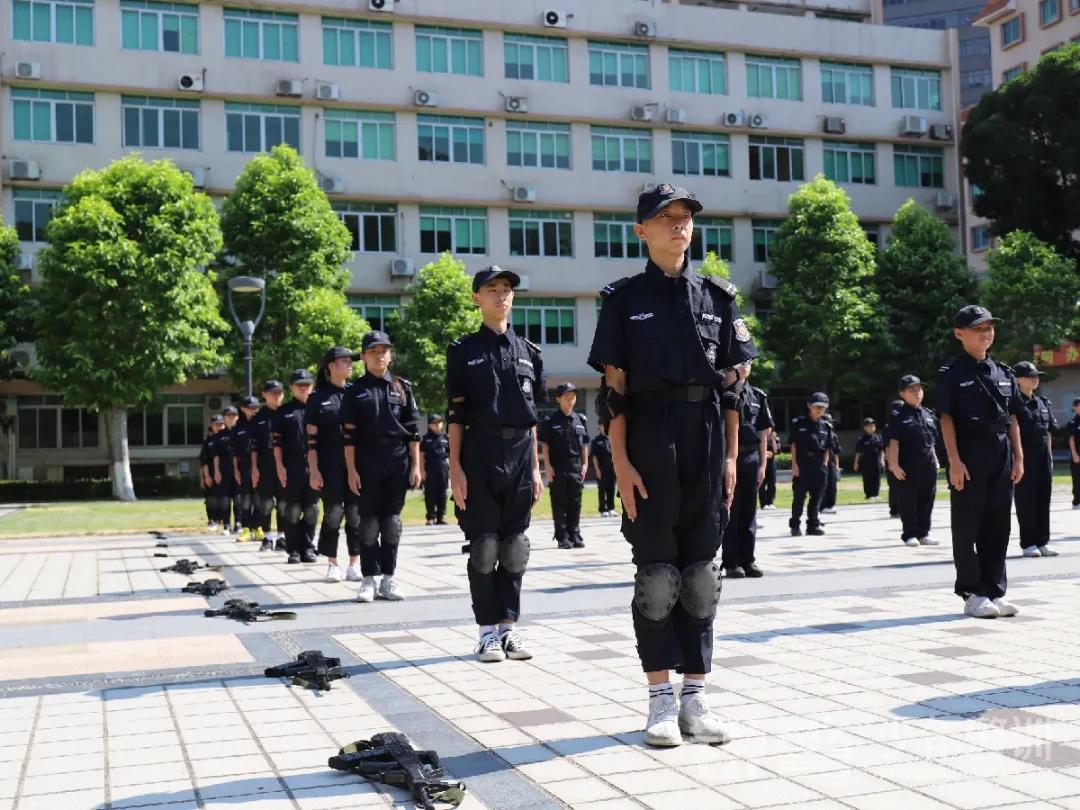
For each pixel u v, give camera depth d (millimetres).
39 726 4477
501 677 5273
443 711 4613
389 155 38312
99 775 3785
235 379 33031
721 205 42000
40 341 30453
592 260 40594
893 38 44688
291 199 32531
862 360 38750
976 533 6672
